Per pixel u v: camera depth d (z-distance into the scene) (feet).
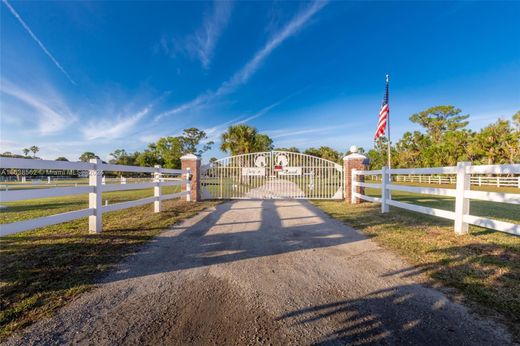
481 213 25.86
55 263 11.69
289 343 6.62
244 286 9.76
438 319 7.50
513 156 78.54
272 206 30.91
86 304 8.41
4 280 9.93
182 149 155.84
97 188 17.29
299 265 11.83
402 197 41.27
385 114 36.17
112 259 12.39
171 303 8.54
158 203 25.80
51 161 13.70
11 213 25.27
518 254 12.45
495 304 8.16
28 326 7.23
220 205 31.76
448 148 100.83
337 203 33.78
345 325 7.34
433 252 12.96
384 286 9.62
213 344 6.59
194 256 13.03
